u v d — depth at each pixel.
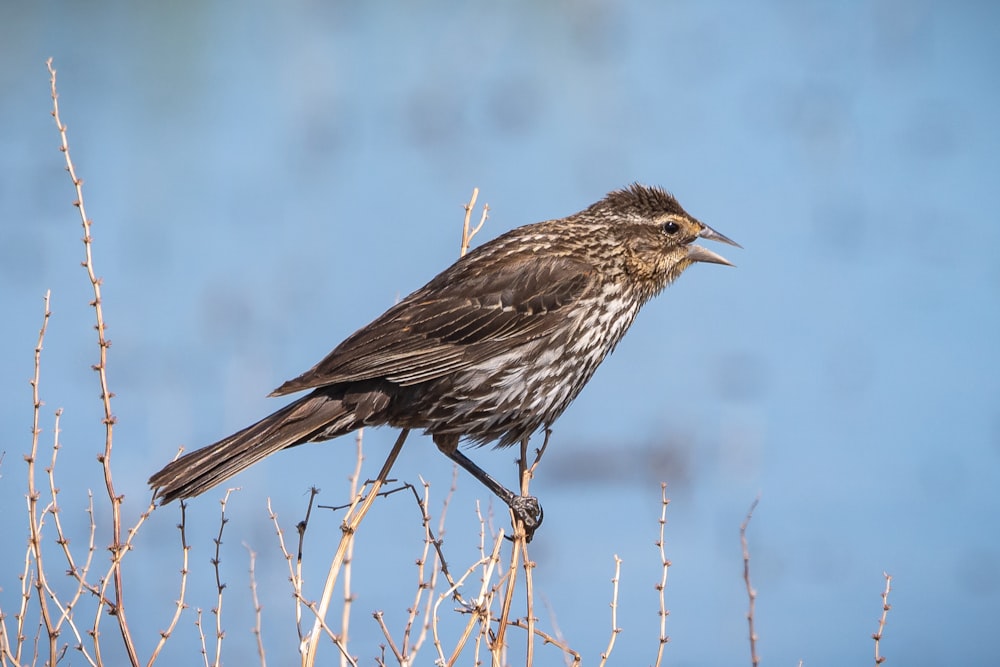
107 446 8.92
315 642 8.73
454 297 10.80
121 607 8.87
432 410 10.73
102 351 8.95
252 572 12.35
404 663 8.65
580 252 11.30
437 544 9.32
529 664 8.95
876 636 9.25
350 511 9.12
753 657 9.28
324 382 10.30
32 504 8.78
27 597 8.92
